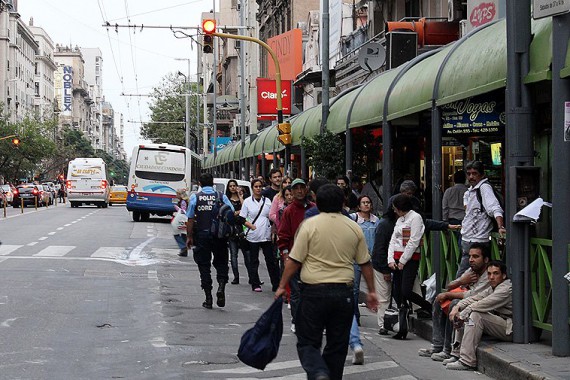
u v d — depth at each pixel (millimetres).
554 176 10156
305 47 47125
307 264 8055
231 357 10781
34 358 10414
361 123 19844
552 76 10195
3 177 99438
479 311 10703
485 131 15648
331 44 39438
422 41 26672
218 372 9867
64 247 26297
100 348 11164
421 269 14742
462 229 12398
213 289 17797
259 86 40281
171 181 44969
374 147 24203
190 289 17453
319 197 8188
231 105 72438
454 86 13180
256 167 41969
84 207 71375
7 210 61938
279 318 8078
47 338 11734
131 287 17453
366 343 12305
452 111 15477
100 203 71250
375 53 28406
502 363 9844
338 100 24891
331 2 39344
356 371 10281
